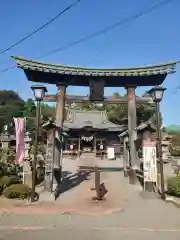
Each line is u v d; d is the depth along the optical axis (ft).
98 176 40.04
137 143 47.24
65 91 52.95
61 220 27.30
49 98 52.26
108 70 50.78
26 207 32.99
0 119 157.89
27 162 46.73
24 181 45.01
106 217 28.66
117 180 52.75
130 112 51.60
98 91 51.55
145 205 34.47
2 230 23.98
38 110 39.47
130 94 52.85
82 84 55.36
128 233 23.45
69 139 137.69
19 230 24.03
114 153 122.01
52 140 39.86
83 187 46.19
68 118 148.36
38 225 25.44
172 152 90.94
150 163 40.19
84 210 31.81
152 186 39.75
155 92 40.24
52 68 49.75
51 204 34.78
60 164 45.62
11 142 98.48
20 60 48.55
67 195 40.45
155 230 24.35
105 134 139.95
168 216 29.14
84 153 131.13
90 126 130.00
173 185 40.81
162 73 50.52
